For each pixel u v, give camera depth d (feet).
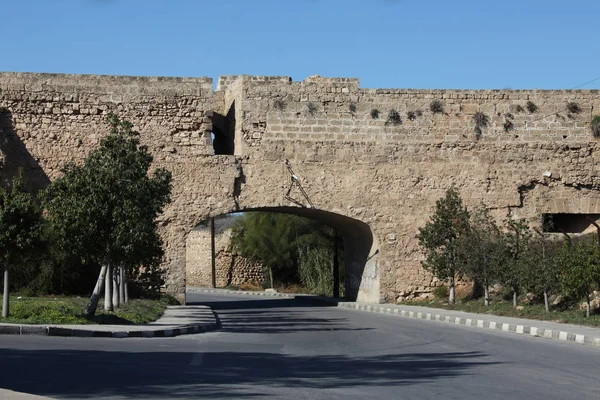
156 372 44.80
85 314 78.74
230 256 219.41
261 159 126.00
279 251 205.98
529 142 131.54
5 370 42.73
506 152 131.03
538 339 72.38
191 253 228.02
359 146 128.26
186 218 123.85
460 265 114.42
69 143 121.70
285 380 43.78
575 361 55.06
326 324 91.40
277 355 57.00
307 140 127.24
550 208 131.44
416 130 129.70
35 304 85.71
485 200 130.00
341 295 189.16
